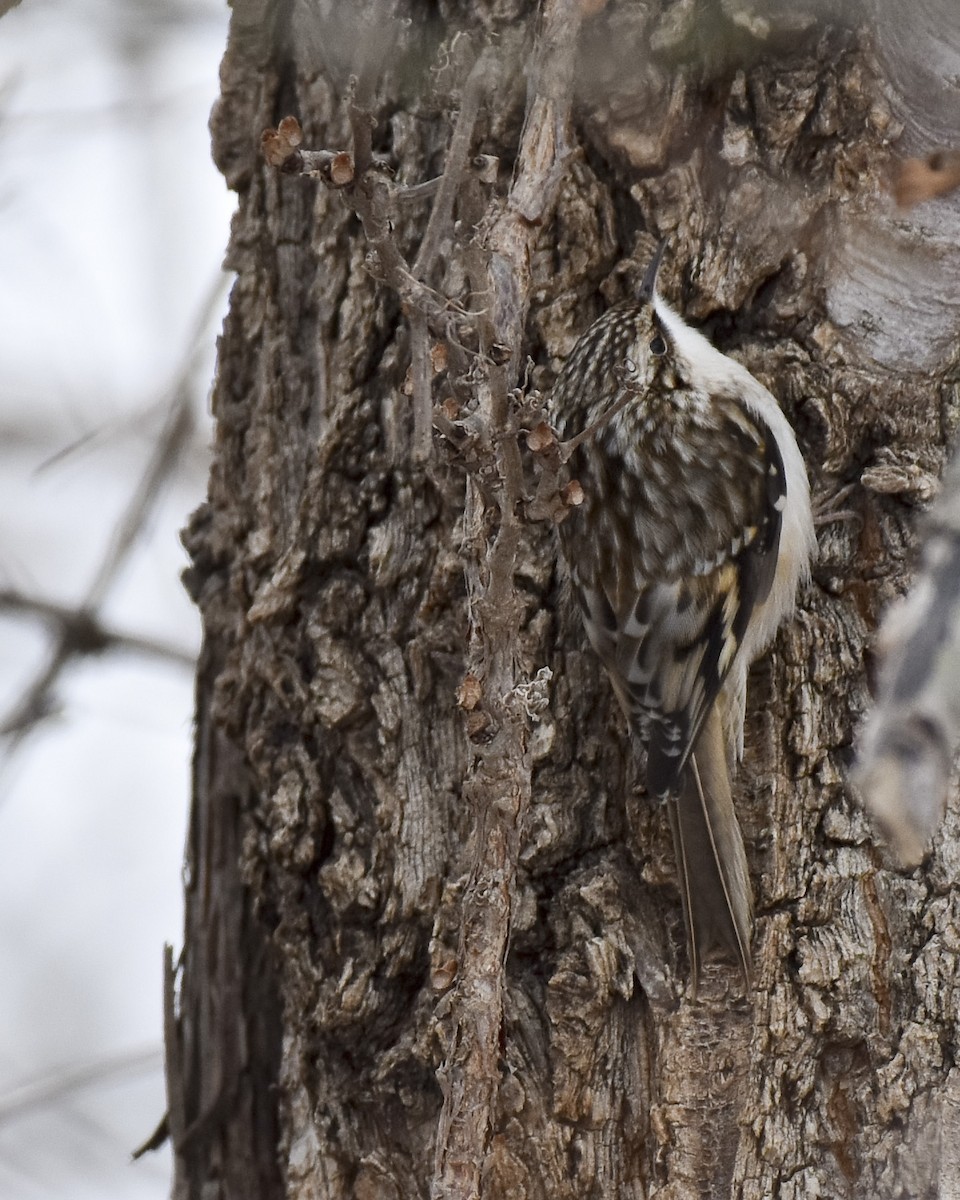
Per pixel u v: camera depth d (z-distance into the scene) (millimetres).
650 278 7000
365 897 6824
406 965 6785
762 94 7066
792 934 6676
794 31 6969
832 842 6770
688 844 6664
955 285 7027
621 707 7020
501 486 5164
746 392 7207
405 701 6945
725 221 7137
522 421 5070
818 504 7156
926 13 6926
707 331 7297
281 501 7355
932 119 6988
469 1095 5332
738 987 6520
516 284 5707
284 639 7184
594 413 7055
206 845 7652
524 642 7062
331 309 7297
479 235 5469
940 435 7168
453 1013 5438
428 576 6996
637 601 7324
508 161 7043
